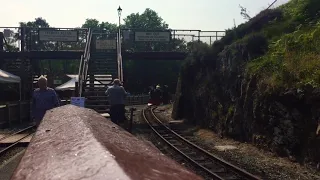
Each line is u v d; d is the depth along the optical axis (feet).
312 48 37.55
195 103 67.46
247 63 46.11
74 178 4.57
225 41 60.54
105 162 4.90
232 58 50.60
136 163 5.08
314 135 30.01
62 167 5.31
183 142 47.75
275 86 35.99
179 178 4.65
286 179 27.17
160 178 4.45
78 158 5.51
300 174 28.25
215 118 54.60
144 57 88.94
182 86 78.13
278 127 35.19
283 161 32.81
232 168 30.76
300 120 32.40
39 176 5.26
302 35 40.50
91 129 7.97
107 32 95.76
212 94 57.21
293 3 56.85
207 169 30.45
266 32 49.90
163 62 226.17
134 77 225.56
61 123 10.39
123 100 39.40
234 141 45.52
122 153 5.69
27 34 91.76
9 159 32.35
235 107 46.73
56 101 27.32
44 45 93.61
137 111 105.91
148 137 52.70
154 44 96.07
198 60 67.72
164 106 124.57
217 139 49.08
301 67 34.73
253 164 32.63
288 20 51.78
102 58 86.53
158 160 5.78
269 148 36.52
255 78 41.55
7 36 91.15
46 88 27.17
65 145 6.79
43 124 11.35
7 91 101.55
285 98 34.32
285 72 35.83
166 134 55.57
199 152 40.09
